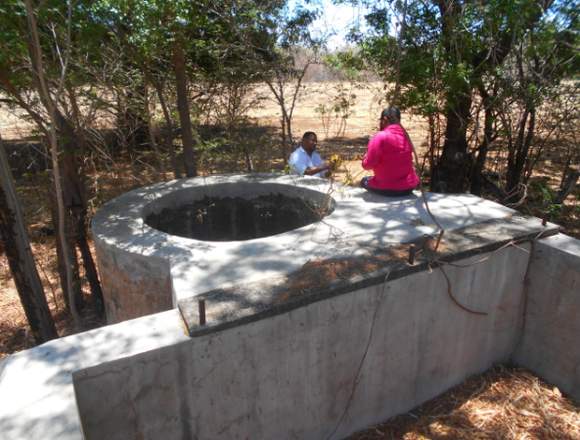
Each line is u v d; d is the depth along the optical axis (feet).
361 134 41.60
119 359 6.68
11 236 10.63
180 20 14.12
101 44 13.55
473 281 10.63
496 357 12.33
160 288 9.61
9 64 10.44
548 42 14.60
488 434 10.03
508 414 10.68
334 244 10.19
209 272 8.83
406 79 17.26
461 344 11.25
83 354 6.76
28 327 14.44
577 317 10.83
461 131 18.84
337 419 9.62
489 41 15.42
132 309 10.25
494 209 12.62
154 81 17.30
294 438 9.11
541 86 16.07
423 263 9.37
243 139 26.61
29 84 11.68
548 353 11.73
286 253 9.71
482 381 11.85
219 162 27.45
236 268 9.01
